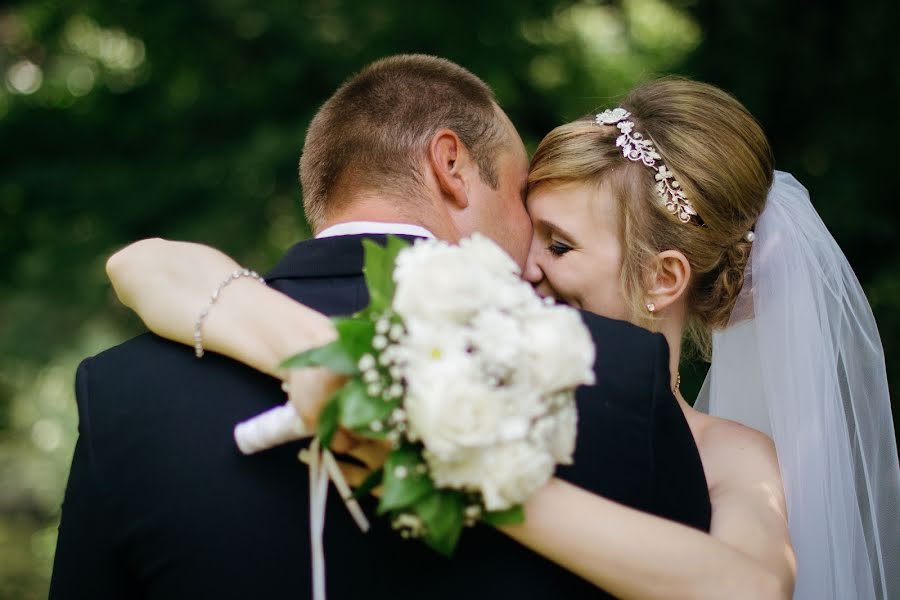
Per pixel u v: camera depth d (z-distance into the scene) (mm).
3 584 6945
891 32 5812
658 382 1578
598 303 2180
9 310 7980
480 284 1329
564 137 2205
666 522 1461
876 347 2318
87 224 8383
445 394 1251
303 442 1511
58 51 9148
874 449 2281
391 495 1302
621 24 8086
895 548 2254
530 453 1295
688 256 2182
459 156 1834
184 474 1514
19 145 8820
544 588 1473
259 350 1530
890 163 5777
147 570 1527
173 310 1617
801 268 2236
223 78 8469
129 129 8664
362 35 7914
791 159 5977
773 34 6234
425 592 1449
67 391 7953
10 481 7941
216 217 7652
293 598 1459
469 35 7848
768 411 2271
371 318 1379
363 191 1763
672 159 2162
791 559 1763
